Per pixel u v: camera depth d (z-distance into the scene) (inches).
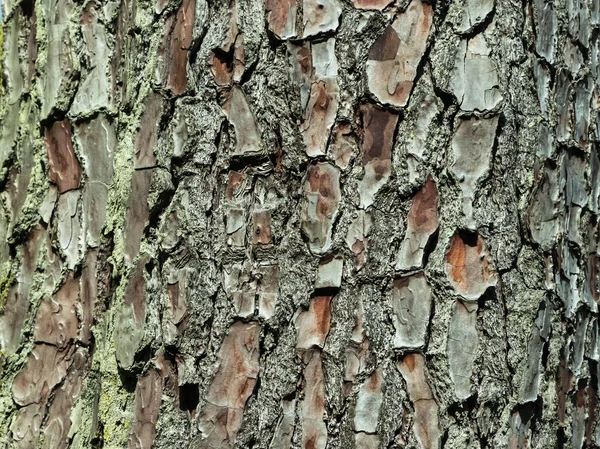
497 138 52.7
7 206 56.4
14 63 57.5
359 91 51.7
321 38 51.8
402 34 52.0
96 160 54.0
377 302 51.4
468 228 52.0
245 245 51.6
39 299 54.6
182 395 51.5
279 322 51.3
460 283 51.9
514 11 53.4
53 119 54.9
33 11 56.7
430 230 51.8
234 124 51.8
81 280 53.9
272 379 51.3
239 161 51.8
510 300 52.7
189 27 52.2
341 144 51.6
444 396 51.4
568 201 55.8
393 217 51.6
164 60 52.4
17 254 55.5
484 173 52.4
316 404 51.2
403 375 51.4
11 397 54.6
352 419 51.1
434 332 51.6
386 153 51.7
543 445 53.9
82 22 54.6
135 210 52.4
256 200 51.7
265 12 52.0
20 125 56.5
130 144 52.7
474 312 52.0
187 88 52.1
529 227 53.4
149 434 51.5
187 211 51.7
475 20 52.7
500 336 52.4
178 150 51.9
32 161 55.7
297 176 51.6
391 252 51.5
